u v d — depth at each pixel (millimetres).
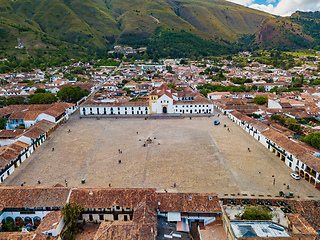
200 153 96062
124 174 80062
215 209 55375
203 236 50812
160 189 70938
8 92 192375
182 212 55469
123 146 103500
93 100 168000
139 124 135500
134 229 47406
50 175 79688
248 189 71188
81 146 103750
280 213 56062
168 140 110188
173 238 49844
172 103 156750
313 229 47594
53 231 48594
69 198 58094
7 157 80125
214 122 133375
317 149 94188
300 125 125500
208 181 75625
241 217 53344
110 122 139750
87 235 52875
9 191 59625
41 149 100688
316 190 70438
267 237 43844
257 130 109875
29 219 58062
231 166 85312
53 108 137375
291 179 76812
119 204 56562
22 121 124938
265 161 89125
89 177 78375
